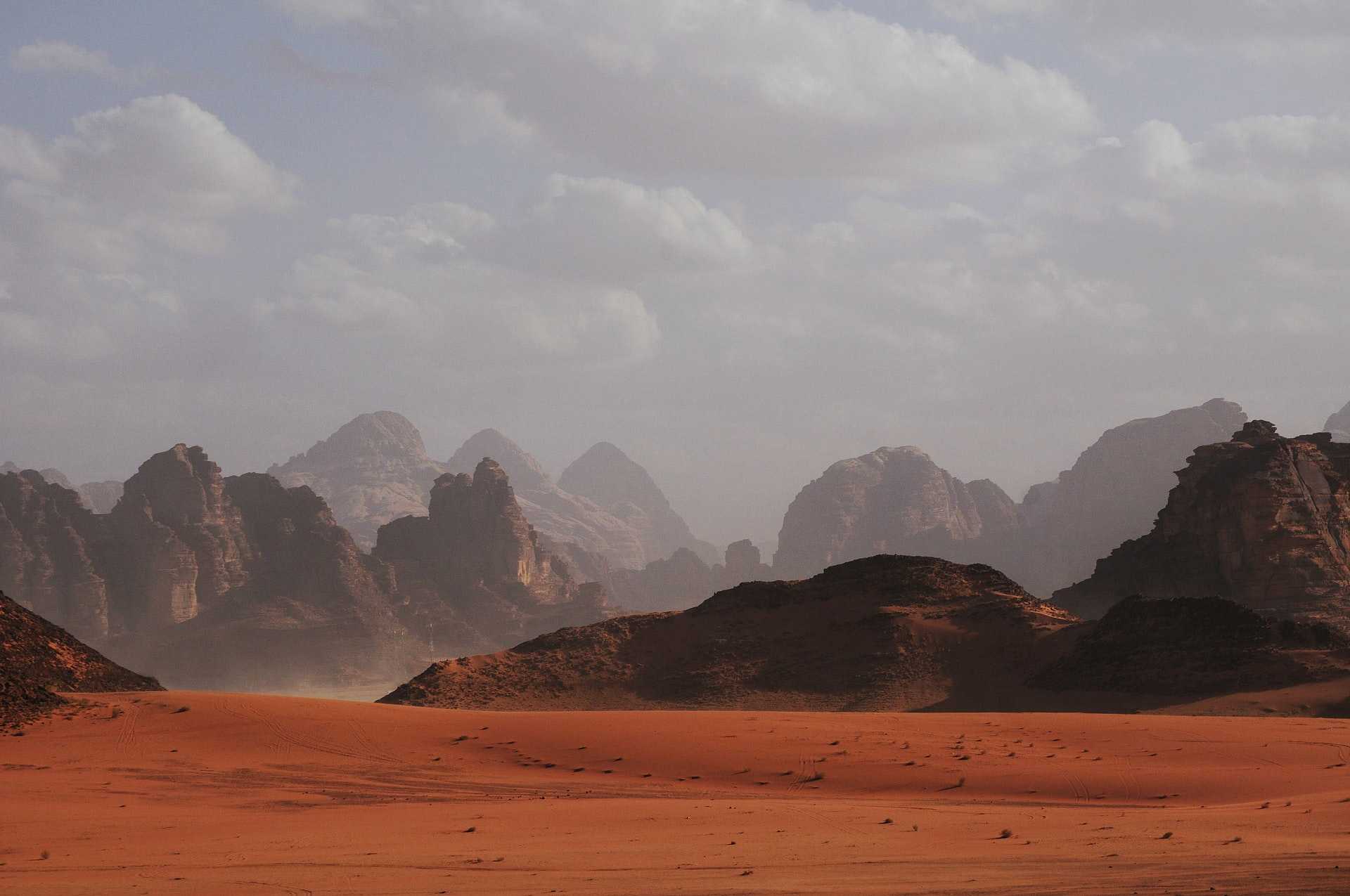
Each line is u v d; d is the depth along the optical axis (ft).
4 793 228.63
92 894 130.21
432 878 137.08
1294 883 116.57
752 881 130.41
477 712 346.33
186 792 238.68
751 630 616.80
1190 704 491.31
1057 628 582.76
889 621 598.34
